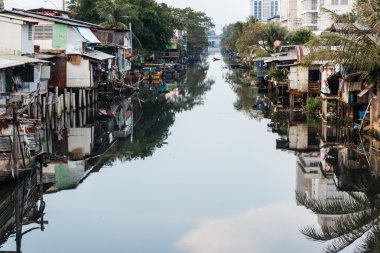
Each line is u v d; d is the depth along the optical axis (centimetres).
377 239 1393
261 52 6894
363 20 2664
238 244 1423
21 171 1859
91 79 4056
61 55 3878
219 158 2495
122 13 6456
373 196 1794
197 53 14062
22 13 4047
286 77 4481
